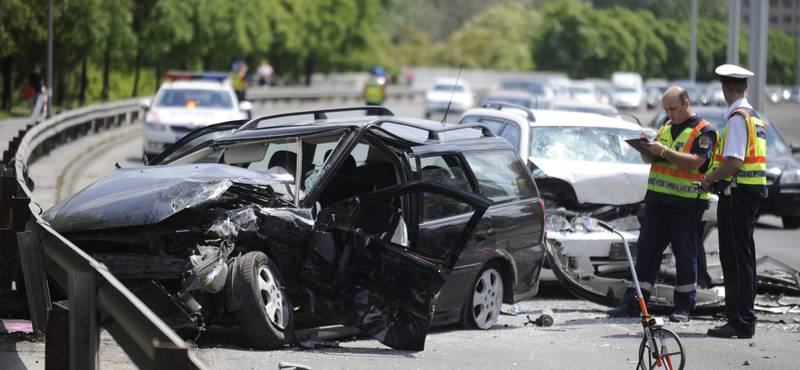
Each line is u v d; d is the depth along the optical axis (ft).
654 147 90.99
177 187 74.79
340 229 77.05
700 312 100.89
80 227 72.84
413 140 86.99
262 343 73.46
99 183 81.82
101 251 76.79
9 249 93.30
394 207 82.79
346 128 82.33
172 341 41.42
